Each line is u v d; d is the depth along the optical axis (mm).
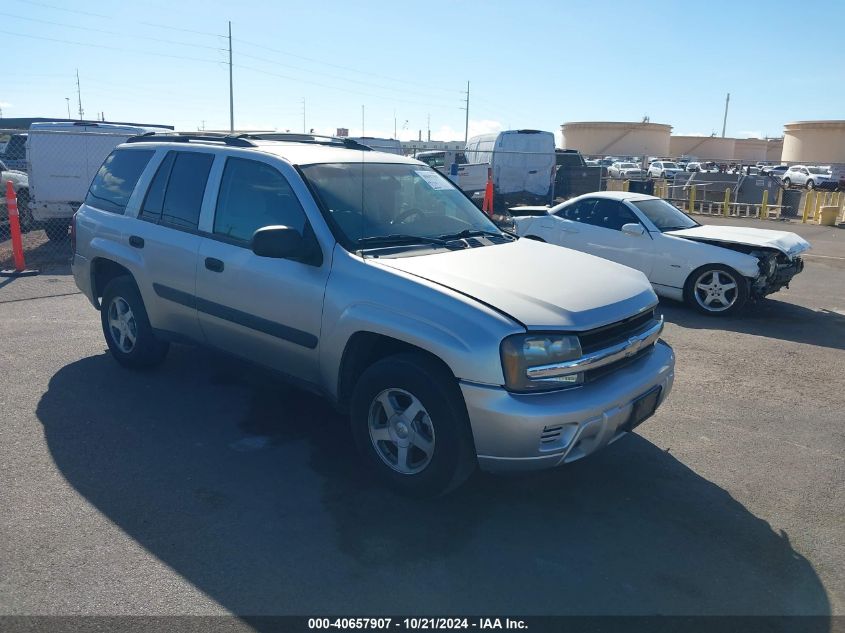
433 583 3137
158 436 4566
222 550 3326
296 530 3516
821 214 19875
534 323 3428
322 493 3893
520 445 3367
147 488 3891
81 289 6062
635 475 4254
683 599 3080
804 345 7395
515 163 20562
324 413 5023
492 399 3354
